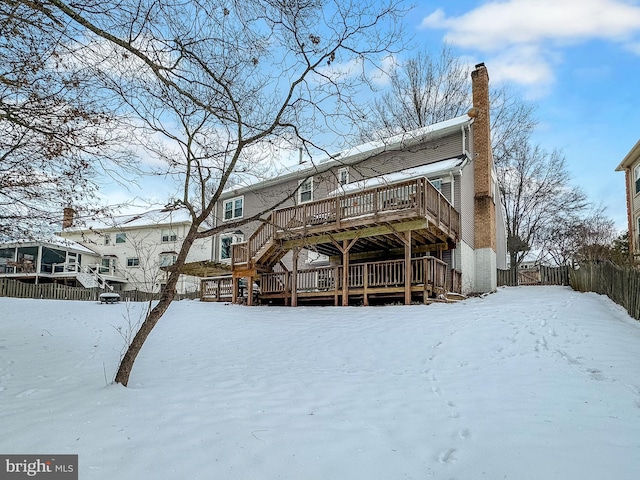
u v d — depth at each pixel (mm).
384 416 4656
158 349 9352
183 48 6176
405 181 13289
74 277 29156
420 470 3453
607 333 8094
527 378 5965
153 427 4195
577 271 16719
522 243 27703
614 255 16359
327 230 14547
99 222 8008
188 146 6941
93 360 8219
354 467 3490
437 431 4223
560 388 5414
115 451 3650
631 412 4496
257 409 4875
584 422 4273
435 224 13727
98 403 4914
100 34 5180
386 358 7809
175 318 12953
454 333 8898
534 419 4414
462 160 16500
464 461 3578
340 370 7109
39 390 5766
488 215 17812
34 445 3752
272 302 17047
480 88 18922
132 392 5410
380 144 18281
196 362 7938
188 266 18844
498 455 3629
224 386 5961
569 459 3479
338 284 14828
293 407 4973
